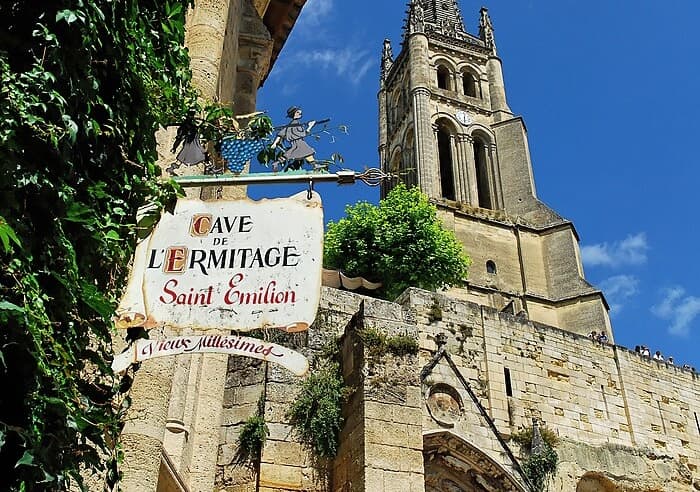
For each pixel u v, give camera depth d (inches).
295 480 668.7
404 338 705.0
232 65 589.9
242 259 265.3
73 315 189.6
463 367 958.4
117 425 209.6
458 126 2422.5
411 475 622.2
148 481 299.4
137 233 235.0
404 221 1487.5
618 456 994.7
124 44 214.2
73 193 187.2
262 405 705.0
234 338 252.2
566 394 1015.6
